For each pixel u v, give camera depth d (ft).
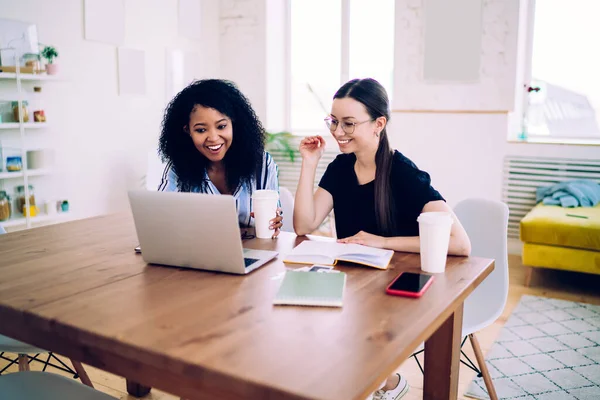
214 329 3.51
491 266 5.02
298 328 3.51
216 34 17.70
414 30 15.06
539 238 11.32
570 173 13.74
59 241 5.94
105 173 13.96
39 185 12.32
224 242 4.56
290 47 17.98
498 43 14.15
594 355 8.46
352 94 5.82
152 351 3.19
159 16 15.29
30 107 11.94
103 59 13.70
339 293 4.03
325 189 6.58
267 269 4.83
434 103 15.15
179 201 4.58
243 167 6.73
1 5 11.29
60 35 12.56
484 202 6.45
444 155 15.12
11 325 4.04
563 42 14.74
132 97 14.61
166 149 6.66
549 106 15.15
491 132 14.48
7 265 5.02
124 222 6.93
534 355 8.48
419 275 4.54
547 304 10.73
